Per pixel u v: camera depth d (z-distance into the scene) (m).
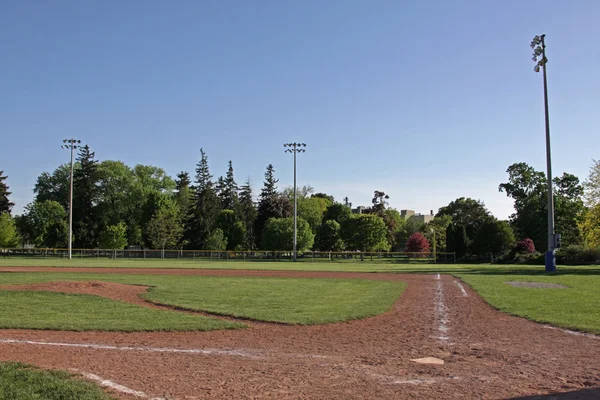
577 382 7.10
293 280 26.56
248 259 66.94
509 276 28.34
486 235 62.47
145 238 81.88
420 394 6.55
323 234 82.00
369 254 71.25
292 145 61.53
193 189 93.19
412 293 19.80
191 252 69.94
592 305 15.09
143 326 11.77
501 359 8.59
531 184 75.25
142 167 88.81
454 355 8.95
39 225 81.19
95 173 83.06
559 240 31.55
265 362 8.40
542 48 32.91
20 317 13.07
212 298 17.55
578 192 71.06
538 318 12.70
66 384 6.73
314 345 9.91
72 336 10.76
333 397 6.42
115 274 30.77
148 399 6.32
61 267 39.75
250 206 96.31
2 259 58.19
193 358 8.68
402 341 10.29
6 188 84.94
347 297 18.12
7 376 7.03
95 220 81.62
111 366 8.03
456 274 31.27
